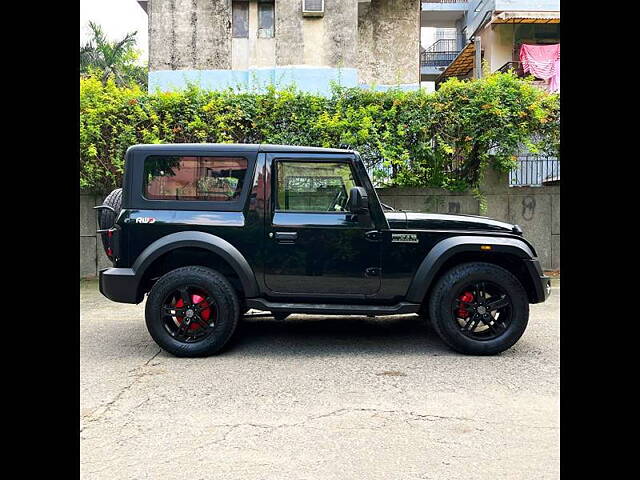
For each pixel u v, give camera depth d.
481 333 5.05
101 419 3.46
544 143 9.04
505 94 8.75
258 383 4.18
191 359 4.85
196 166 5.00
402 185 9.30
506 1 21.11
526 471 2.78
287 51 16.50
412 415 3.54
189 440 3.16
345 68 16.50
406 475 2.75
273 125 8.83
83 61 25.27
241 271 4.87
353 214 4.95
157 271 5.17
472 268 4.88
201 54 16.75
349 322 6.44
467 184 9.34
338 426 3.37
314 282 4.96
